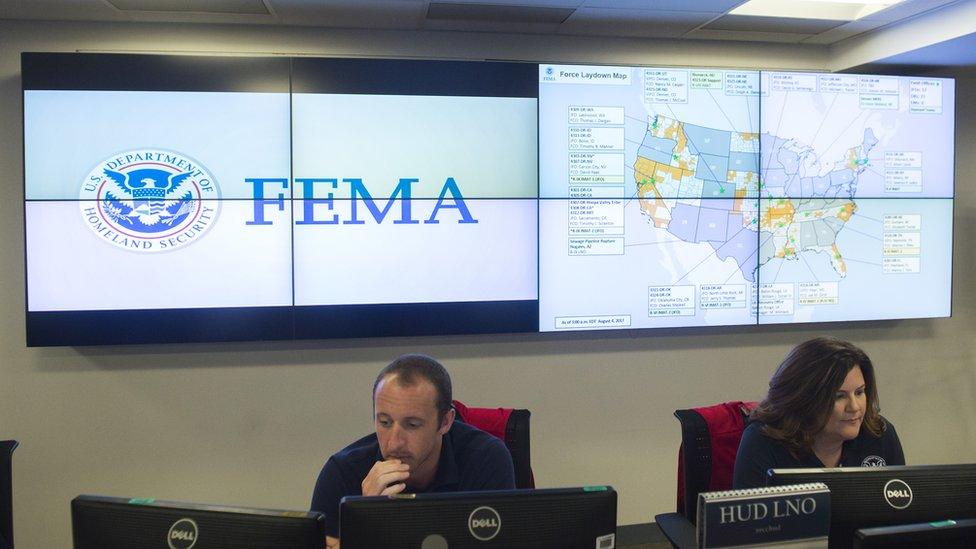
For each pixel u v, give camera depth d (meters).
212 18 2.88
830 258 3.29
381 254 2.95
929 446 3.60
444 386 1.50
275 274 2.88
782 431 1.73
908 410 3.57
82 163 2.75
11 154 2.82
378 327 2.96
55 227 2.74
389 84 2.93
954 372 3.61
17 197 2.83
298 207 2.88
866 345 3.50
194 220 2.82
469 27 3.05
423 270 2.98
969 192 3.62
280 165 2.87
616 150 3.09
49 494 2.87
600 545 1.08
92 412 2.89
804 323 3.39
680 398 3.33
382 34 3.06
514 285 3.04
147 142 2.79
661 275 3.14
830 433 1.72
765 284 3.23
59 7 2.70
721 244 3.19
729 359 3.37
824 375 1.70
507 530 1.04
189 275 2.83
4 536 1.72
